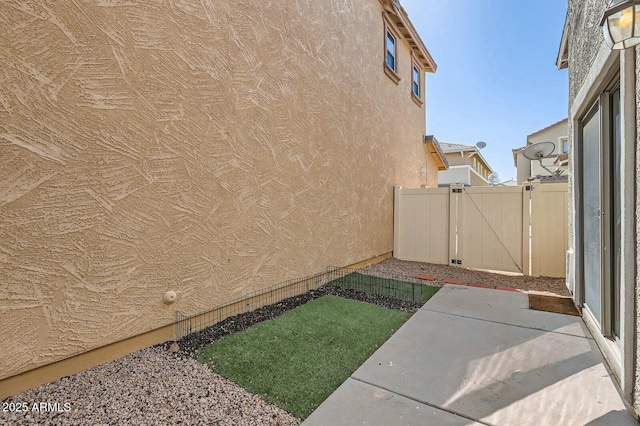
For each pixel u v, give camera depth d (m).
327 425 2.35
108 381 2.84
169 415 2.42
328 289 6.16
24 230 2.55
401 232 9.66
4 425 2.24
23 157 2.54
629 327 2.58
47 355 2.71
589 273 4.26
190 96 3.80
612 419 2.41
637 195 2.54
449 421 2.40
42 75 2.62
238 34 4.44
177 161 3.67
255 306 4.79
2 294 2.46
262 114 4.87
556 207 7.35
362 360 3.37
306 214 5.92
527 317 4.65
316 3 6.22
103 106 3.01
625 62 2.66
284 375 3.04
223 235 4.26
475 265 8.34
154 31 3.42
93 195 2.96
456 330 4.18
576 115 4.71
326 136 6.53
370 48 8.52
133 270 3.29
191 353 3.43
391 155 9.89
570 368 3.18
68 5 2.76
